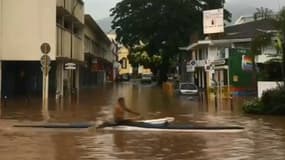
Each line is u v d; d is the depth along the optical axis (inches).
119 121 815.1
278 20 1357.0
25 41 1632.6
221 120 993.5
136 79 6333.7
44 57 1146.7
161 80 3597.4
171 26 3159.5
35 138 708.7
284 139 696.4
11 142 668.1
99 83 4136.3
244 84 2012.8
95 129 810.2
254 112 1146.7
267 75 1446.9
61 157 551.5
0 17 1621.6
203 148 614.5
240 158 543.5
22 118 1023.6
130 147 623.2
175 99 1806.1
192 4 3117.6
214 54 2511.1
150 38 3262.8
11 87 1861.5
